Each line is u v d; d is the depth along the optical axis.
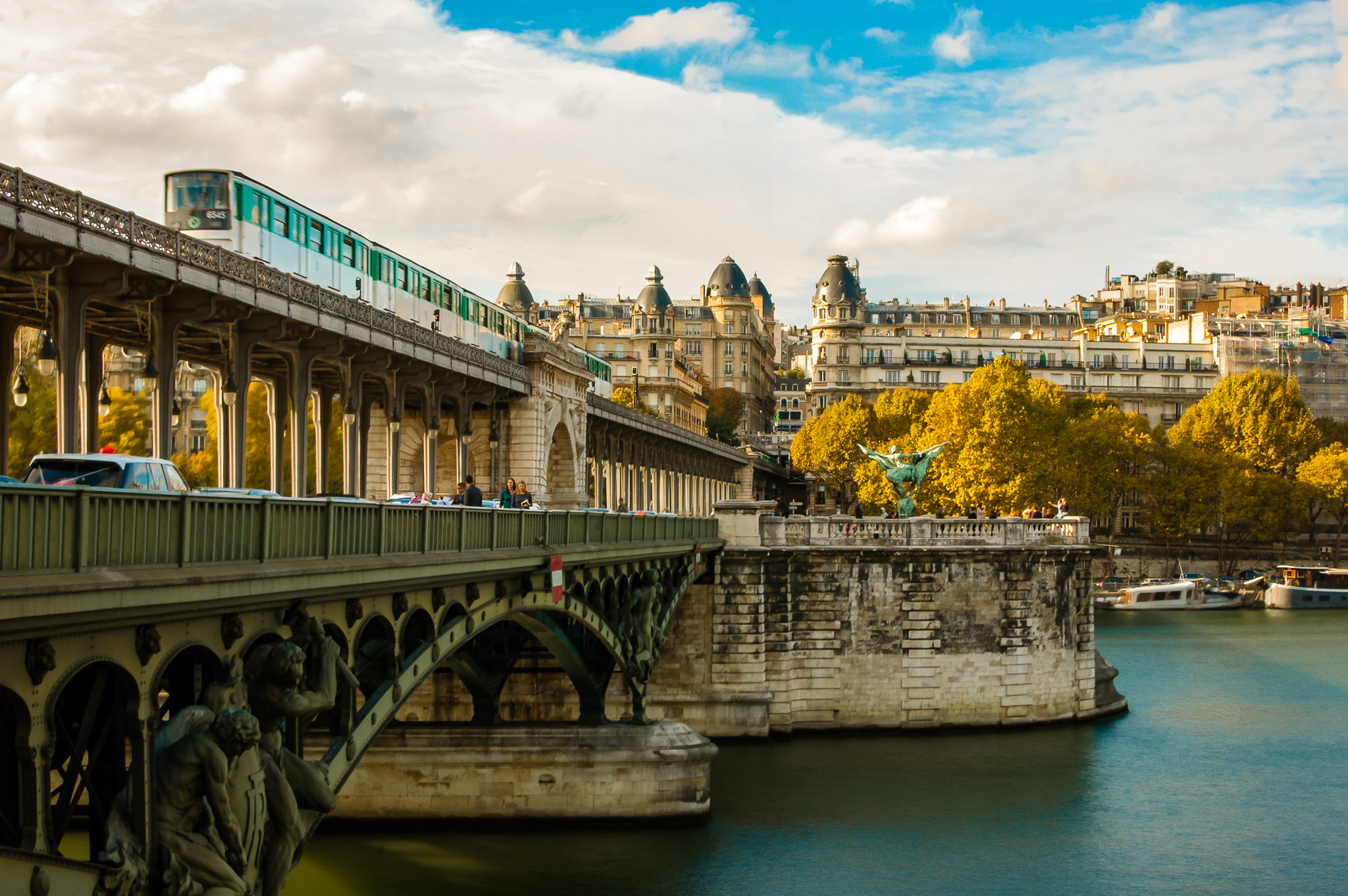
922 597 55.00
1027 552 55.78
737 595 52.69
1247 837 39.53
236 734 15.32
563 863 35.53
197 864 15.06
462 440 59.41
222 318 35.41
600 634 35.78
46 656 12.93
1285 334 194.62
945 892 34.25
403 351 48.03
